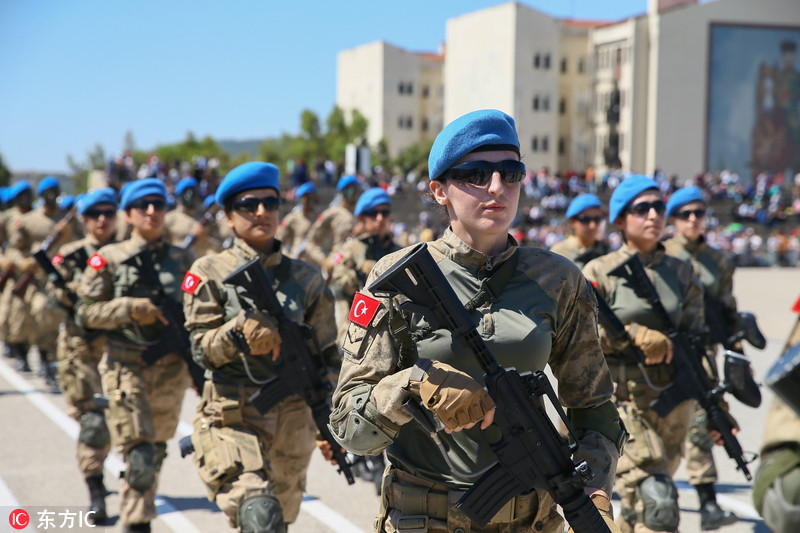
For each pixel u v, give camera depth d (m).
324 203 48.56
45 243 11.02
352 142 88.94
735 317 6.21
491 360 2.42
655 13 72.56
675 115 72.69
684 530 5.60
